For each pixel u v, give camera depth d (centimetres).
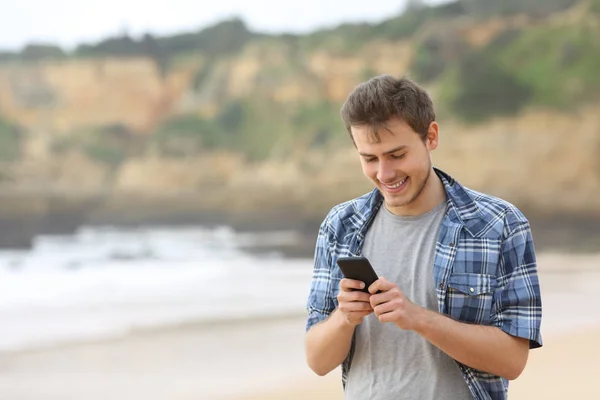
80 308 1964
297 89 6212
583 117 5053
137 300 2147
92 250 4919
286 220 5419
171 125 6381
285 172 5575
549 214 4728
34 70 6725
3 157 6209
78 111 6631
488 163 5003
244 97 6306
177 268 3575
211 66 6844
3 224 5778
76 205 5925
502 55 5619
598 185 4734
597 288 1908
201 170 5931
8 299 2216
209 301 2067
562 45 5559
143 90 6731
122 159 6347
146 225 5834
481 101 5375
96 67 6756
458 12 6378
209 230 5622
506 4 6072
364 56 6256
